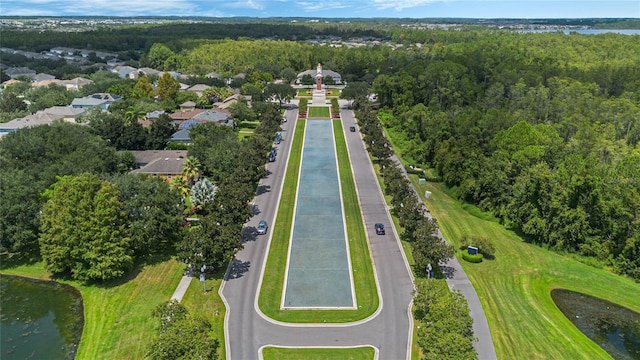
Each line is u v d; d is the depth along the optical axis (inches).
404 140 5078.7
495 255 2733.8
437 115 4793.3
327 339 1937.7
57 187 2593.5
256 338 1935.3
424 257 2345.0
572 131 4453.7
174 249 2733.8
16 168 3257.9
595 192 2746.1
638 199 2689.5
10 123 4707.2
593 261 2723.9
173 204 2731.3
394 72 7490.2
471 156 3604.8
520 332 2027.6
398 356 1836.9
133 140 4394.7
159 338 1642.5
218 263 2341.3
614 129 4416.8
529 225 2878.9
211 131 4323.3
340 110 6732.3
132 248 2539.4
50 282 2454.5
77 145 3634.4
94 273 2319.1
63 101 5846.5
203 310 2122.3
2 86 6909.5
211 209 2748.5
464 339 1656.0
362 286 2342.5
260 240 2837.1
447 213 3331.7
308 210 3284.9
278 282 2373.3
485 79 6515.8
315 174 4037.9
